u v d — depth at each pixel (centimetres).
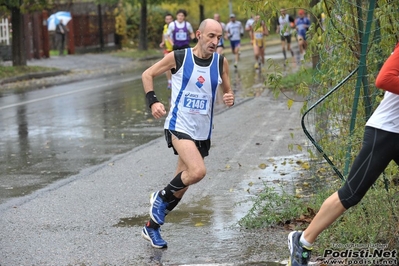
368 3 933
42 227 1020
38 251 906
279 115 2081
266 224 970
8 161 1555
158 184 1282
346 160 952
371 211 864
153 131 1908
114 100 2662
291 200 1003
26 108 2486
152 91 877
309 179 1245
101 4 5678
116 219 1055
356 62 963
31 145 1748
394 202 855
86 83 3469
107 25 5888
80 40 5541
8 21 4559
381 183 896
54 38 5850
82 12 5809
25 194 1243
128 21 6569
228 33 4128
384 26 912
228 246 895
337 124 995
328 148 998
